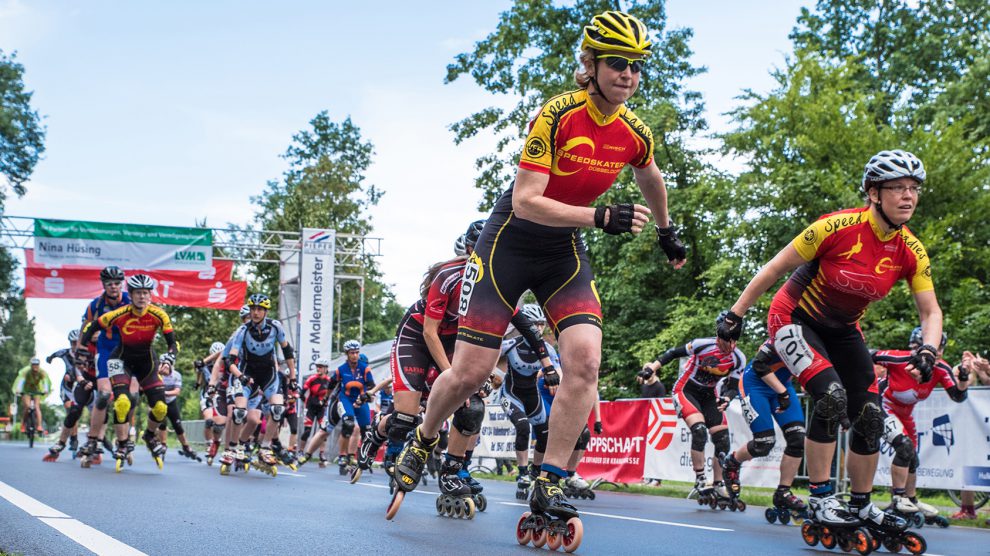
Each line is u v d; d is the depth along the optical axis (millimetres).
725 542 4691
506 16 27172
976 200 19188
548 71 26562
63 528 3844
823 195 20188
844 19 27672
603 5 26734
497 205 3812
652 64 26516
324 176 47719
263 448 10023
